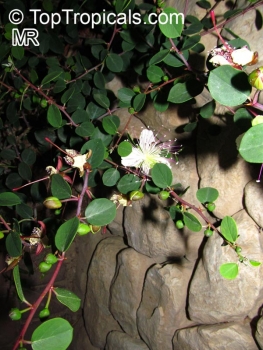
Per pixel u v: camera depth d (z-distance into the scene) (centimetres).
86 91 79
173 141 78
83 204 101
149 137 56
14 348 38
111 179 61
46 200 49
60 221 68
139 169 60
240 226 65
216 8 68
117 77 89
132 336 98
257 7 61
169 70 70
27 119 95
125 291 96
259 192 61
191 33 61
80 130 65
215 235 70
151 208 84
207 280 72
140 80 82
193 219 51
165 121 77
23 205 69
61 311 118
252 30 61
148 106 80
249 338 71
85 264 115
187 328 81
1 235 52
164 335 86
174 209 59
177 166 77
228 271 43
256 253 65
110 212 47
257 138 27
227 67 33
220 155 66
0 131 98
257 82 31
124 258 96
